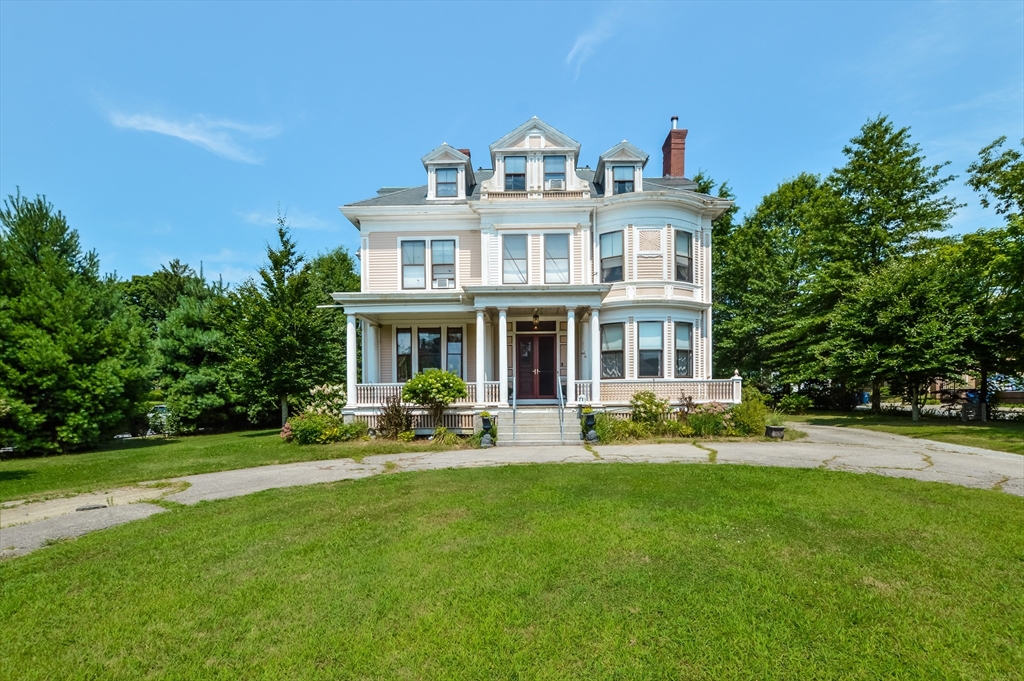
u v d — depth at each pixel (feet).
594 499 22.07
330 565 15.70
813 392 82.07
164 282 110.42
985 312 54.85
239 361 58.95
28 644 11.76
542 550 16.34
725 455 34.42
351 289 113.70
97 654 11.35
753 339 84.84
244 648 11.40
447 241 57.67
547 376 57.88
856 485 24.06
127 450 49.47
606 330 55.21
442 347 59.16
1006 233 51.03
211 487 28.66
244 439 53.93
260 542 17.92
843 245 73.20
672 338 53.57
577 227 55.11
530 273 55.06
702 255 57.82
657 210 54.24
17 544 18.98
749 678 10.09
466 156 63.00
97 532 19.98
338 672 10.50
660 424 45.14
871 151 72.90
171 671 10.69
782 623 11.93
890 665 10.37
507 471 29.17
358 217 57.98
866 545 16.29
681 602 12.91
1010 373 57.06
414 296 50.34
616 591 13.53
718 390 49.26
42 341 48.85
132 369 54.24
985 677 9.97
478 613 12.60
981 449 36.91
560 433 44.06
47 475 34.04
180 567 15.88
